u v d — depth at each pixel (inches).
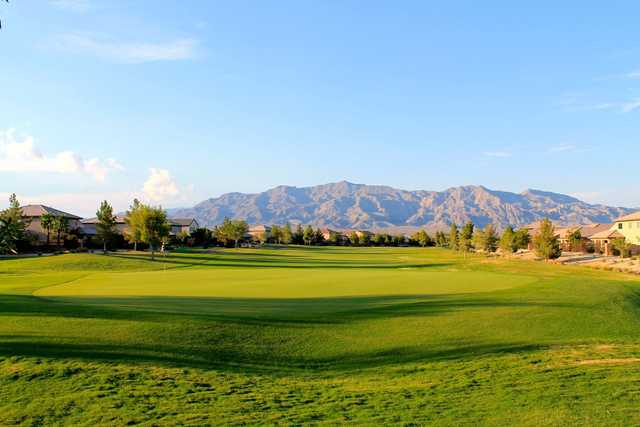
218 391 427.5
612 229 4005.9
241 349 576.4
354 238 7106.3
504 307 864.3
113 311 732.7
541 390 436.5
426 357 565.3
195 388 432.1
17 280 1446.9
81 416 360.2
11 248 1011.3
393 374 502.0
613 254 3115.2
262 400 408.5
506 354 579.8
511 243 3646.7
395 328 694.5
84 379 436.5
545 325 733.9
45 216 3265.3
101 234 3011.8
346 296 1018.1
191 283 1321.4
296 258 3302.2
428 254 4323.3
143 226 2723.9
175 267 2223.2
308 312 789.2
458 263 2600.9
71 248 3302.2
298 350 584.1
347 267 2330.2
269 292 1090.7
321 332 661.3
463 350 594.2
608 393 425.1
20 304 799.1
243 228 4891.7
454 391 438.6
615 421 354.6
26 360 476.4
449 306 869.2
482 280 1385.3
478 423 354.9
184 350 553.9
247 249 4562.0
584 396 417.1
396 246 7180.1
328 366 531.2
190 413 373.1
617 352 591.5
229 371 492.1
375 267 2340.1
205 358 533.6
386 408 392.2
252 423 356.8
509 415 370.6
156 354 530.0
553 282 1288.1
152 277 1547.7
